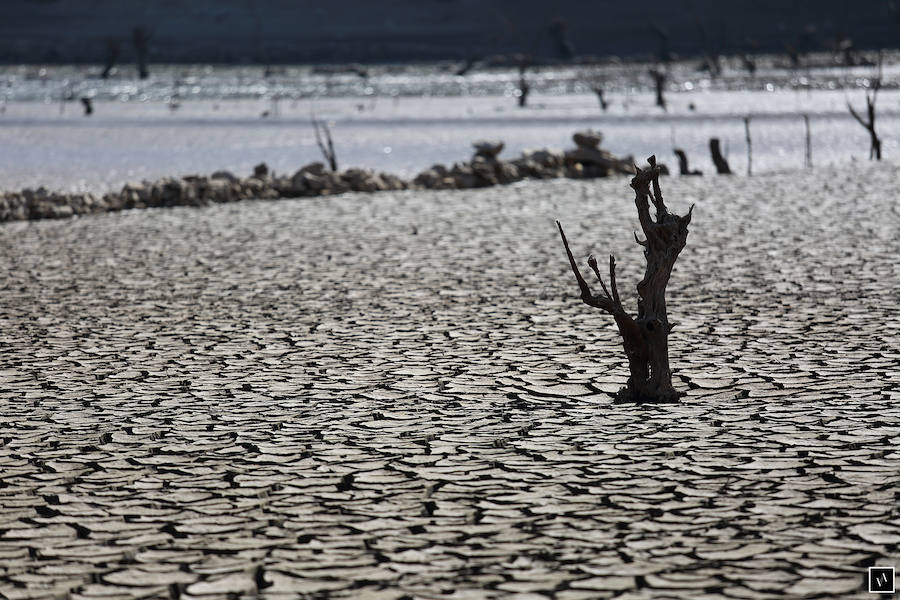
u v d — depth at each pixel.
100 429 33.66
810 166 126.00
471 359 41.78
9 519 26.05
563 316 48.88
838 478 27.38
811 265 59.38
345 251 68.81
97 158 176.62
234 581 22.22
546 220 81.00
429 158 168.38
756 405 34.59
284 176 106.44
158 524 25.55
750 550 23.08
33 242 76.56
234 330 47.81
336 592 21.58
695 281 55.91
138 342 46.03
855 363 39.34
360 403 36.16
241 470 29.41
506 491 27.23
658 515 25.30
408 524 25.17
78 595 21.70
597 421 33.38
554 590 21.42
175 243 74.38
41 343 46.09
